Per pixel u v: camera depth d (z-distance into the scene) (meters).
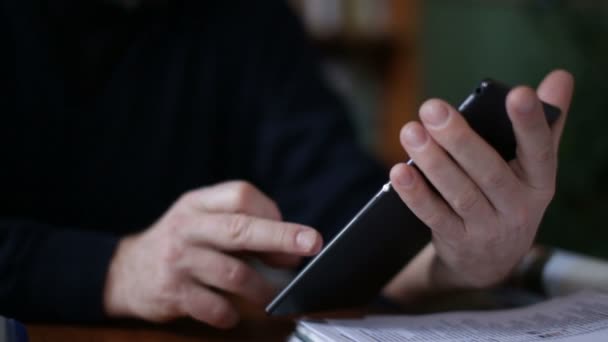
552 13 2.35
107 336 0.58
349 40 1.92
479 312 0.58
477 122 0.46
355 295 0.59
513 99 0.43
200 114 1.10
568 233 2.09
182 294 0.58
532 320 0.53
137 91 1.04
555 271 0.66
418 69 2.02
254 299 0.60
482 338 0.48
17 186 0.95
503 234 0.51
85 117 0.99
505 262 0.55
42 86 0.96
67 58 0.98
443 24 2.29
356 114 1.98
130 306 0.60
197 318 0.59
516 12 2.40
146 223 1.06
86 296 0.60
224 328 0.61
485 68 2.40
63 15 0.97
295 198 1.00
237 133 1.14
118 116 1.02
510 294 0.69
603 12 2.37
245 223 0.54
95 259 0.62
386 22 1.98
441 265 0.64
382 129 2.01
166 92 1.06
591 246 2.08
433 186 0.48
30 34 0.95
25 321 0.61
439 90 2.31
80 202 1.00
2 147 0.94
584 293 0.60
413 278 0.68
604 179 2.13
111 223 1.03
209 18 1.11
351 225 0.48
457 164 0.46
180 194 1.09
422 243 0.57
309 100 1.12
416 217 0.51
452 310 0.66
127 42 1.03
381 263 0.56
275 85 1.12
